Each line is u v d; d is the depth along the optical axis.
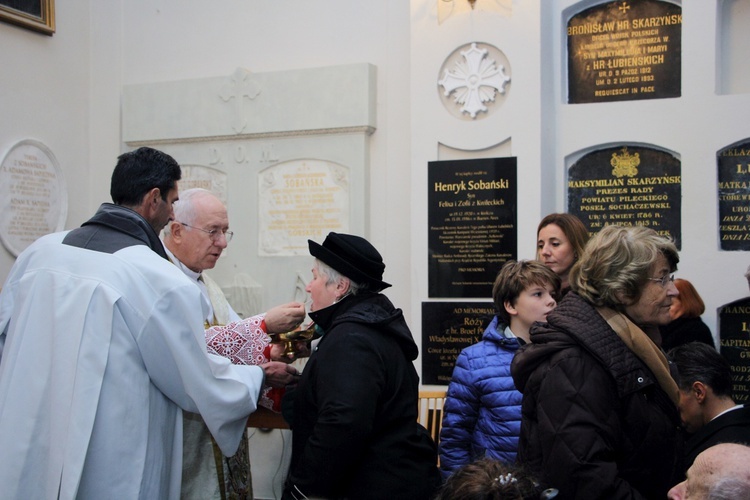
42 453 2.28
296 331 2.73
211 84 5.46
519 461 2.04
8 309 2.45
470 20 4.71
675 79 4.54
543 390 1.93
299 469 2.21
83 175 5.84
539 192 4.55
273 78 5.30
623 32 4.64
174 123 5.56
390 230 5.09
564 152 4.70
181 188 5.58
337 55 5.28
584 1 4.69
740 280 4.28
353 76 5.09
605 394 1.89
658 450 1.93
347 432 2.17
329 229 5.17
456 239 4.72
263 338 2.64
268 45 5.47
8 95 5.20
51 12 5.46
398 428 2.34
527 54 4.59
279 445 5.21
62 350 2.26
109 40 5.88
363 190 5.09
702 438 2.31
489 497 1.66
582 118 4.66
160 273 2.35
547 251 3.55
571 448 1.83
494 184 4.64
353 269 2.44
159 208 2.57
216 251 3.22
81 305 2.28
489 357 2.85
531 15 4.59
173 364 2.34
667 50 4.55
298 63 5.38
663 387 1.99
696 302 3.72
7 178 5.14
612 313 2.01
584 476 1.81
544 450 1.89
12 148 5.18
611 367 1.90
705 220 4.37
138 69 5.81
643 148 4.57
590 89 4.71
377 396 2.26
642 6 4.61
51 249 2.42
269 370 2.58
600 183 4.66
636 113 4.54
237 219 5.41
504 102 4.64
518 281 2.81
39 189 5.40
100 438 2.24
